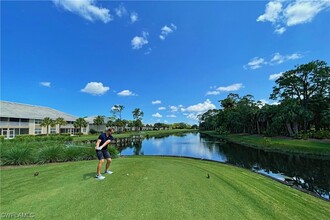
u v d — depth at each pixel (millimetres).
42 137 27859
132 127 91688
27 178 5754
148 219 3375
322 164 14820
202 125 113625
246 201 4457
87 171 6645
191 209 3816
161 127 135250
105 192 4547
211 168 8703
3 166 8172
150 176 6070
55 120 43656
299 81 33656
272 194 5355
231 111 54406
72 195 4348
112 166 7660
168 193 4594
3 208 3701
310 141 24031
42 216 3418
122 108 74500
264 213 3910
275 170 12773
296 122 31656
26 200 4066
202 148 26297
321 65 32031
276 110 35094
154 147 28438
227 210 3871
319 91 32812
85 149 11398
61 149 10477
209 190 5000
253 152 21750
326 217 4188
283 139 28203
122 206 3832
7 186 4965
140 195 4406
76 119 54312
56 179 5605
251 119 46250
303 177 10812
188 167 8203
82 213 3531
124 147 29031
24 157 8750
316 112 32812
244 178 7133
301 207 4602
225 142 35000
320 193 7887
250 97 49281
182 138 48531
